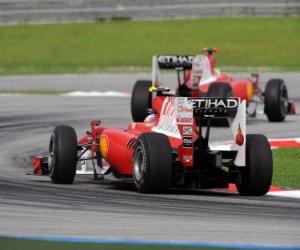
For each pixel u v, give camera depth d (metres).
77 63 138.88
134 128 44.31
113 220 33.00
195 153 41.38
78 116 79.38
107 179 46.88
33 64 138.88
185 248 27.80
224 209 36.09
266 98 74.62
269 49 146.38
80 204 36.94
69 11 166.62
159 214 34.53
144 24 167.88
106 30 162.62
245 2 170.38
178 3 169.50
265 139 40.75
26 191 40.84
